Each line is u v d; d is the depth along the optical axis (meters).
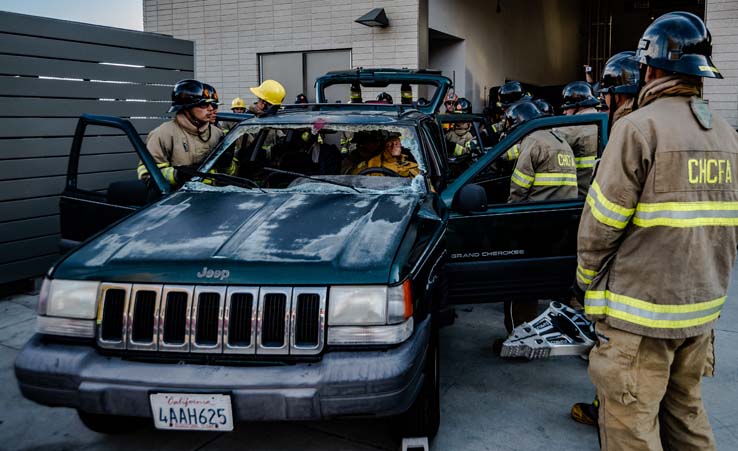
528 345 3.21
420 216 3.08
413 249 2.70
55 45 5.68
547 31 17.53
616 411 2.19
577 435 3.12
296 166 4.03
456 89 12.20
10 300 5.41
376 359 2.33
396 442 2.98
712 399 3.46
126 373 2.37
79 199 4.16
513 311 4.11
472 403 3.46
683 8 19.14
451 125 7.73
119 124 3.93
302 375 2.31
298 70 10.72
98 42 6.08
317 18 10.34
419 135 3.76
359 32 10.09
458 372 3.89
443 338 4.51
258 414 2.30
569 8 19.28
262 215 3.01
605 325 2.21
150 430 3.20
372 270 2.43
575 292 2.40
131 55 6.45
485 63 13.32
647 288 2.08
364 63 10.12
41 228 5.66
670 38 2.10
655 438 2.18
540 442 3.05
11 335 4.52
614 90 3.12
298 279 2.40
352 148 4.06
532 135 4.19
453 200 3.49
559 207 3.68
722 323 4.66
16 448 3.02
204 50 11.27
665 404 2.36
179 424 2.34
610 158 2.08
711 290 2.11
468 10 12.15
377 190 3.46
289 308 2.38
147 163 3.81
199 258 2.51
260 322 2.38
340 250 2.57
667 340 2.11
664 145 2.02
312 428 3.20
